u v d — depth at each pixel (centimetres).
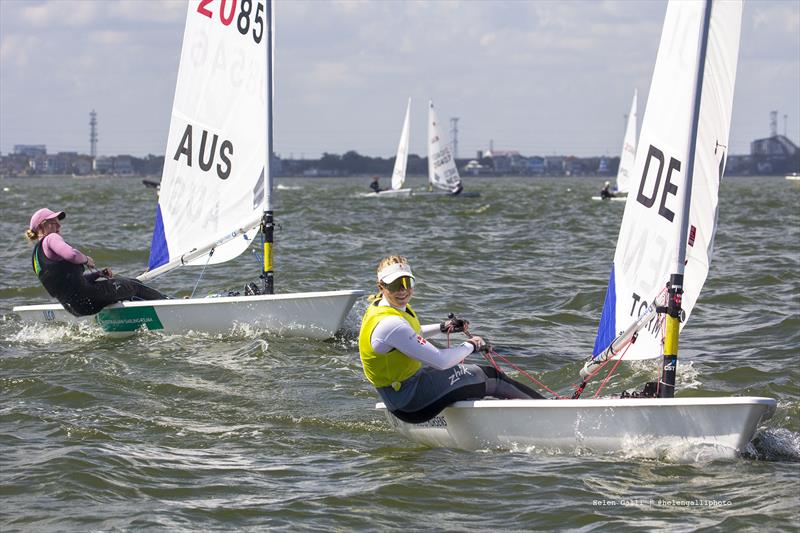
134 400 1775
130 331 2369
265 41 2395
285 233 5625
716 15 1472
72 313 2323
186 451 1477
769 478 1306
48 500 1252
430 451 1491
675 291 1449
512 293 3106
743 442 1355
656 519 1173
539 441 1464
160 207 2558
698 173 1513
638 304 1584
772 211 8144
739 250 4494
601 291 3027
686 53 1516
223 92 2461
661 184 1545
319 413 1703
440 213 8069
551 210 8650
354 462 1430
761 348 2206
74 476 1330
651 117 1561
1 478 1328
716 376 1933
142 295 2408
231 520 1191
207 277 3503
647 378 1927
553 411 1443
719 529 1136
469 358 2158
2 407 1708
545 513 1205
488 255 4353
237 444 1518
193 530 1157
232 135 2458
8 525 1171
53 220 2306
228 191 2478
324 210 8544
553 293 3086
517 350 2242
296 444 1524
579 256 4316
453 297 3023
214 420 1655
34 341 2312
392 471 1380
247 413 1700
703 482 1298
